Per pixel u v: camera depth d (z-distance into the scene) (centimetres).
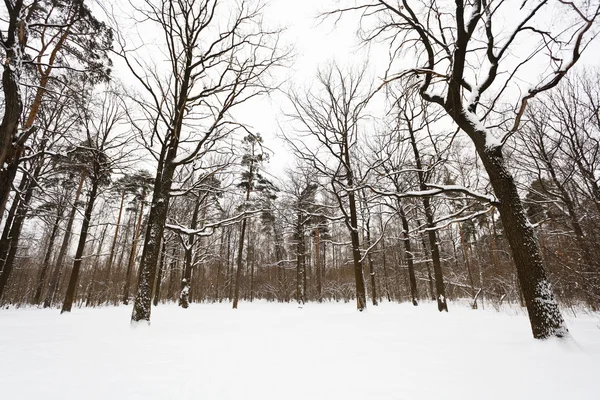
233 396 270
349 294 3191
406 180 1444
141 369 355
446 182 1361
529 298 486
